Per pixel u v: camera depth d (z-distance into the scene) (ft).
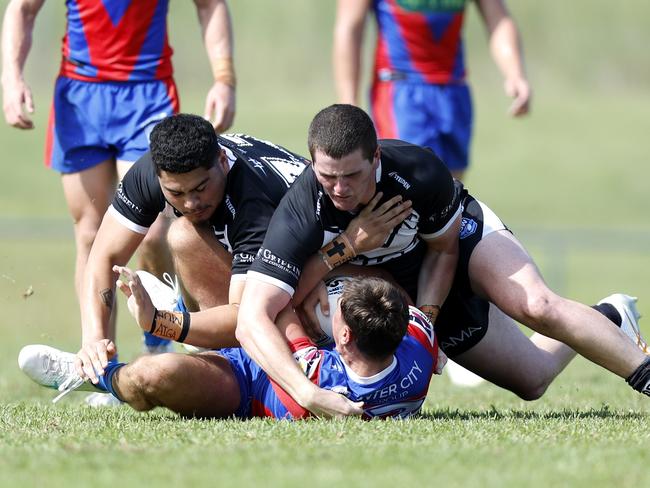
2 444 54.19
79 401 81.82
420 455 50.08
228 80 86.84
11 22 85.15
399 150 65.21
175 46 480.64
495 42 111.14
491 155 378.73
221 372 64.95
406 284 70.74
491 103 457.27
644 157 374.63
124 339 153.79
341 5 110.01
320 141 59.26
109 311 69.62
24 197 300.81
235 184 66.03
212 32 87.71
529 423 60.29
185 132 62.59
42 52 421.59
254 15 526.98
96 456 50.42
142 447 52.60
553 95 482.28
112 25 85.25
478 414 68.64
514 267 69.72
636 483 45.21
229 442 53.57
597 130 414.82
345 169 59.26
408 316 60.75
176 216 69.36
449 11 110.01
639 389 67.15
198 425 59.72
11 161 342.44
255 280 63.41
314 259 65.00
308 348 62.85
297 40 513.04
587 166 363.56
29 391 88.02
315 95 468.75
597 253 262.47
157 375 63.05
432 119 111.45
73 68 86.33
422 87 111.04
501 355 76.13
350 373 61.72
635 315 74.38
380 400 62.39
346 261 65.77
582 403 76.69
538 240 169.07
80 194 86.17
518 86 109.29
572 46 521.24
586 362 118.11
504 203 319.06
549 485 44.52
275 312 63.16
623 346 66.90
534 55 517.55
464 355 76.84
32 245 232.94
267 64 497.87
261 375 65.92
